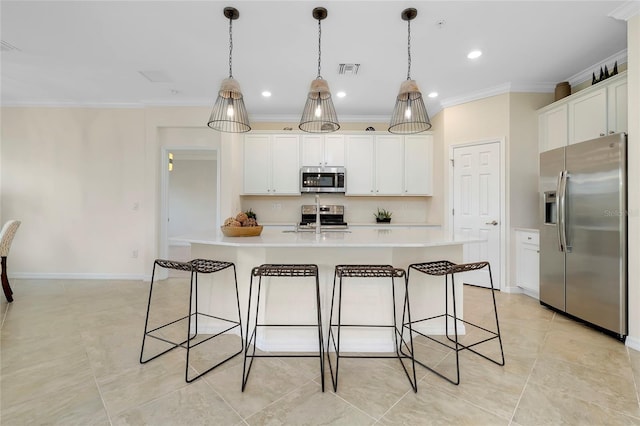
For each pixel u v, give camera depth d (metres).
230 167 4.23
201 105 4.12
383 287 2.19
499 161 3.64
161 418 1.48
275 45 2.73
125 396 1.64
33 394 1.65
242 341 2.20
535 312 2.90
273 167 4.61
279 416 1.49
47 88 3.70
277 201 4.91
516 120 3.57
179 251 6.87
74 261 4.20
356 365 1.97
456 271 1.86
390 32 2.53
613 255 2.27
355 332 2.17
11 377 1.81
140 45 2.74
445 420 1.46
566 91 3.34
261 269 1.86
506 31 2.52
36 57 2.95
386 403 1.58
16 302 3.20
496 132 3.67
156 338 2.17
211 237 2.33
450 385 1.74
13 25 2.43
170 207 7.59
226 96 2.35
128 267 4.21
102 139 4.18
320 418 1.48
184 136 4.24
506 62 3.03
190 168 7.63
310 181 4.53
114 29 2.49
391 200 4.92
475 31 2.52
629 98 2.18
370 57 2.94
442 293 2.40
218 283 2.43
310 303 2.18
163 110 4.14
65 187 4.17
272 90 3.74
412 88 2.28
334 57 2.94
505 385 1.74
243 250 2.32
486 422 1.45
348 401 1.60
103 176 4.19
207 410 1.53
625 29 2.49
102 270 4.21
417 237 2.31
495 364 1.96
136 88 3.69
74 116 4.16
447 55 2.90
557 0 2.14
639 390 1.68
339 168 4.53
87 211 4.19
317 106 2.27
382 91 3.75
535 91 3.57
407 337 2.28
